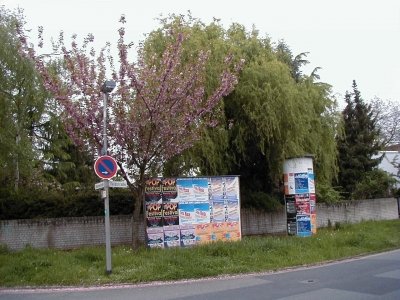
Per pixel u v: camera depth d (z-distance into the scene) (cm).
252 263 1423
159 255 1459
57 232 1938
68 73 1811
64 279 1239
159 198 1764
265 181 2439
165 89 1548
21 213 1953
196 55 1931
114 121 1591
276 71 2106
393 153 4325
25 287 1211
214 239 1847
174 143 1616
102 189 1370
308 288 1034
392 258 1523
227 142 2088
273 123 2044
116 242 2020
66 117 1658
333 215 2872
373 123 3672
